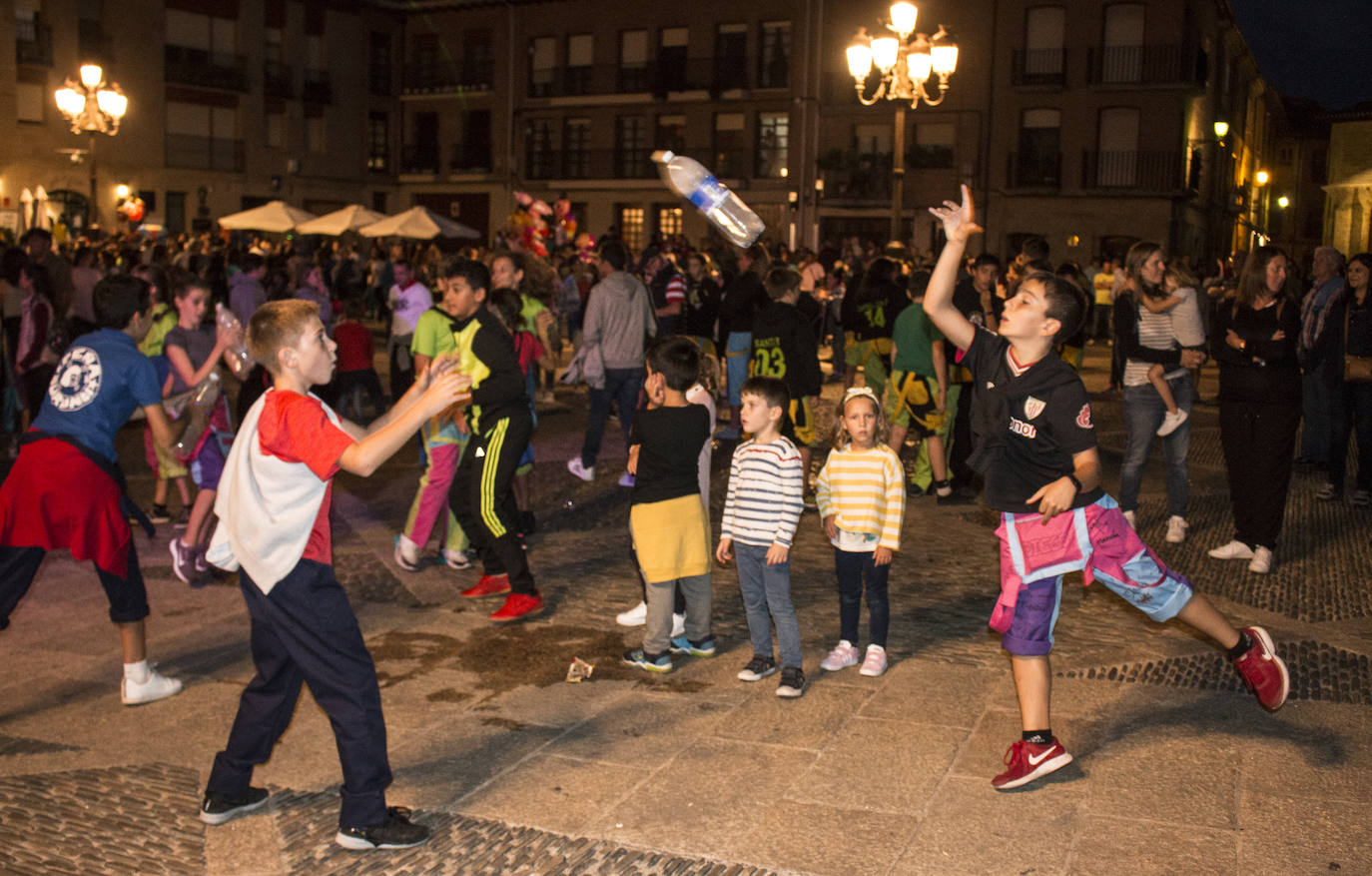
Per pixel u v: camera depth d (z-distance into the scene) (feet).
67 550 22.53
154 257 62.54
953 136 113.29
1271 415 21.57
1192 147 115.75
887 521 15.76
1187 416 23.52
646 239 129.29
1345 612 19.30
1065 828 11.66
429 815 12.10
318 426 10.73
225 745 13.94
